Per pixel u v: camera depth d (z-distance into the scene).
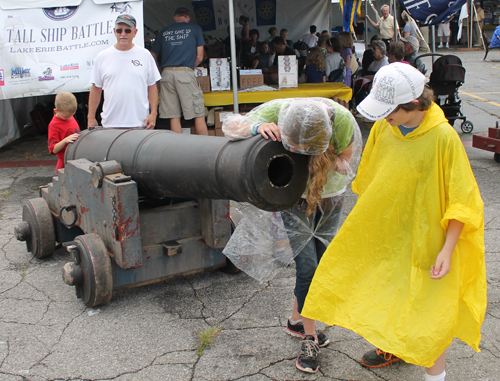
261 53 9.80
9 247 4.20
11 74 6.30
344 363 2.55
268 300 3.24
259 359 2.60
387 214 2.12
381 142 2.17
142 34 6.36
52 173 6.69
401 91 1.89
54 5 6.27
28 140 8.79
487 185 5.64
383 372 2.47
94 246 3.03
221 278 3.59
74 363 2.58
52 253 3.93
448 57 7.91
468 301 2.05
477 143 6.71
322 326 2.92
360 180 2.34
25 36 6.27
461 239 2.01
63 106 4.33
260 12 11.49
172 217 3.30
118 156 3.12
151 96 5.14
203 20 11.22
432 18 7.75
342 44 9.64
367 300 2.17
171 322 2.99
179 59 6.48
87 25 6.36
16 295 3.35
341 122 2.19
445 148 1.93
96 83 4.96
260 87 7.50
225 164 2.17
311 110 1.92
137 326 2.95
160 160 2.73
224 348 2.71
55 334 2.86
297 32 11.87
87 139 3.64
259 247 2.70
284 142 2.00
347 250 2.23
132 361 2.60
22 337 2.83
